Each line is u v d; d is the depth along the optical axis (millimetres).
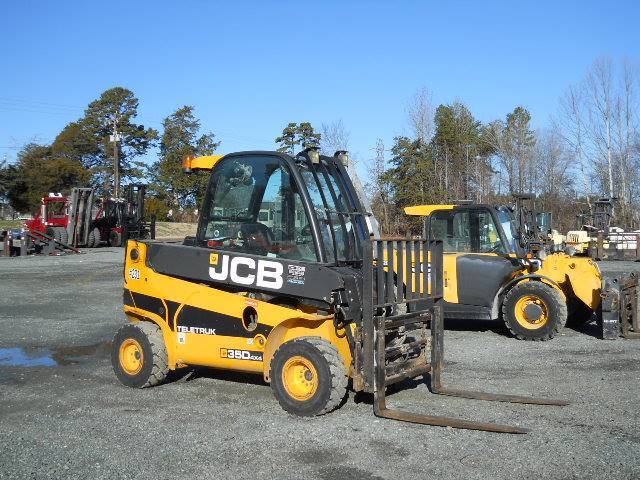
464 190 37438
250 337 6762
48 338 10672
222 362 6965
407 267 6652
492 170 41156
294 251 6688
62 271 22219
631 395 6844
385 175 34969
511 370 8148
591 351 9312
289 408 6215
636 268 23172
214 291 7004
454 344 9992
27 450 5363
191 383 7590
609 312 10195
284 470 4883
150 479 4750
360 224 7230
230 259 6848
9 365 8703
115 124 65562
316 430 5762
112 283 18750
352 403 6594
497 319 11797
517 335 10328
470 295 10727
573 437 5516
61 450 5359
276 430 5789
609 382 7438
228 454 5223
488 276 10641
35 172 61781
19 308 14078
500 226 10977
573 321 11641
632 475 4703
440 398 6801
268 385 7441
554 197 40188
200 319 7090
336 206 6973
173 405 6672
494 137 42312
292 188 6770
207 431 5801
